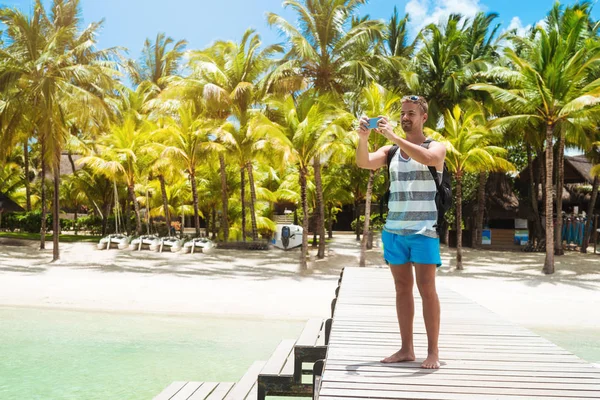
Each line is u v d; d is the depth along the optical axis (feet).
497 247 98.22
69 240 99.50
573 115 61.05
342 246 100.12
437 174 11.57
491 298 46.57
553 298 47.32
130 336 32.22
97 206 120.98
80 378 23.41
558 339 33.04
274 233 99.19
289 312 40.22
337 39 86.22
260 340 31.35
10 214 117.91
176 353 28.07
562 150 85.76
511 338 15.47
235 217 105.91
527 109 64.28
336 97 83.87
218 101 85.05
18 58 71.31
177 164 86.43
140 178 97.91
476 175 103.60
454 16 100.63
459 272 64.08
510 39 94.27
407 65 94.63
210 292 48.08
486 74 68.28
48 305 41.65
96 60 88.99
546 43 61.57
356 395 10.01
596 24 83.25
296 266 68.64
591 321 38.34
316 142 65.46
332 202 113.39
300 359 17.48
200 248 83.35
